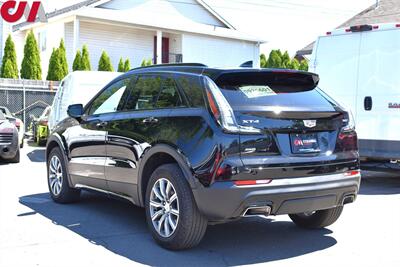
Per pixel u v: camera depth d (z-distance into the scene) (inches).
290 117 198.4
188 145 196.7
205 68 210.2
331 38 384.8
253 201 187.0
